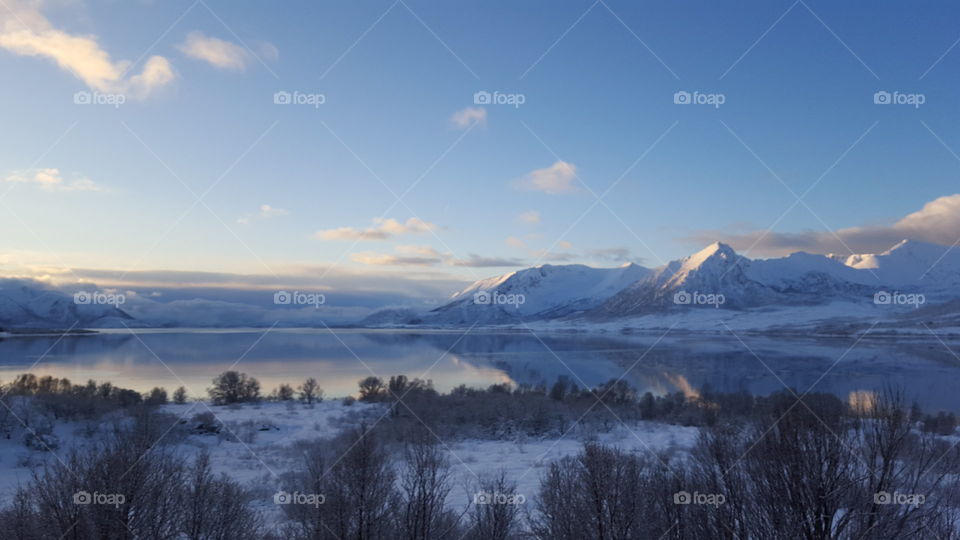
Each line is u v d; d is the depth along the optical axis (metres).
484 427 55.19
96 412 49.22
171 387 87.88
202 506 18.72
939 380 102.25
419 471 21.91
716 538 14.83
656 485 18.30
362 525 18.88
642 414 62.53
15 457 37.72
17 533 16.97
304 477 26.95
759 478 14.09
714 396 71.81
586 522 17.83
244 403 74.06
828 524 12.90
